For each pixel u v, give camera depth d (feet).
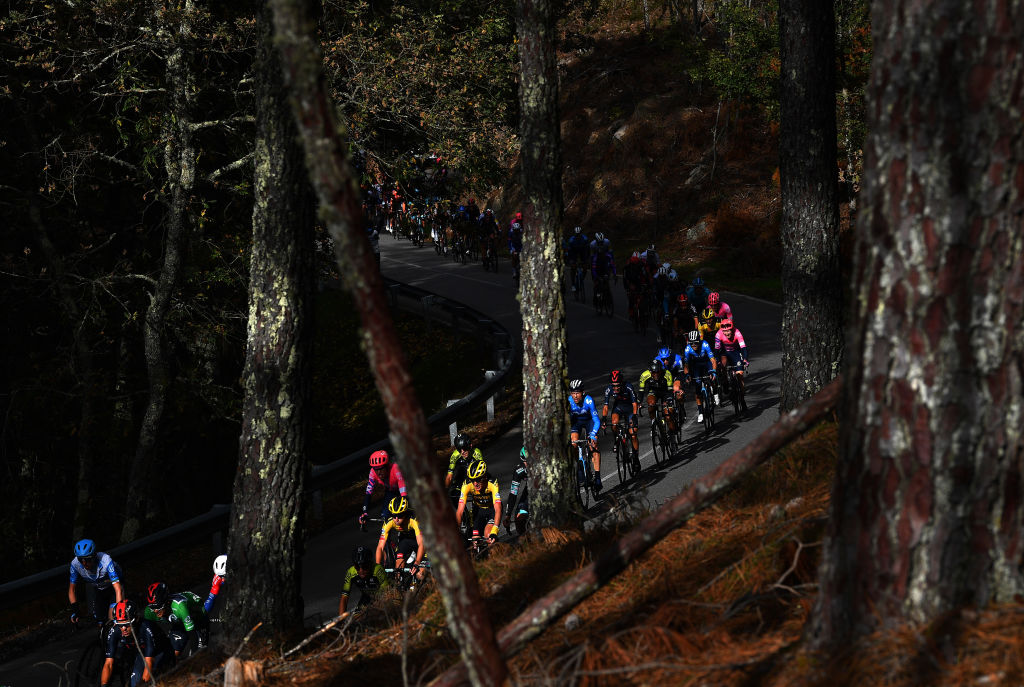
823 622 8.87
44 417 59.47
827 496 15.06
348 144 50.14
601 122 153.69
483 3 58.80
